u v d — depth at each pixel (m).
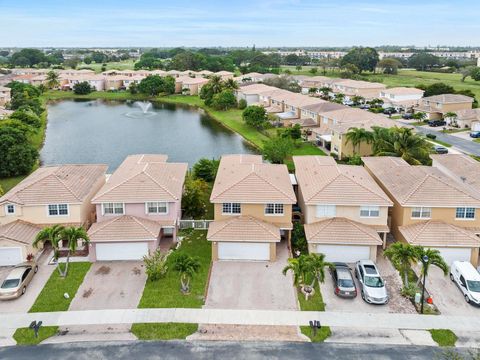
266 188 42.56
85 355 28.39
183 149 86.94
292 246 42.72
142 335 30.33
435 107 104.38
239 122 109.56
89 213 46.25
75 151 86.12
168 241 44.03
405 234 40.41
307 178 47.25
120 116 124.56
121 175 46.81
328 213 42.06
